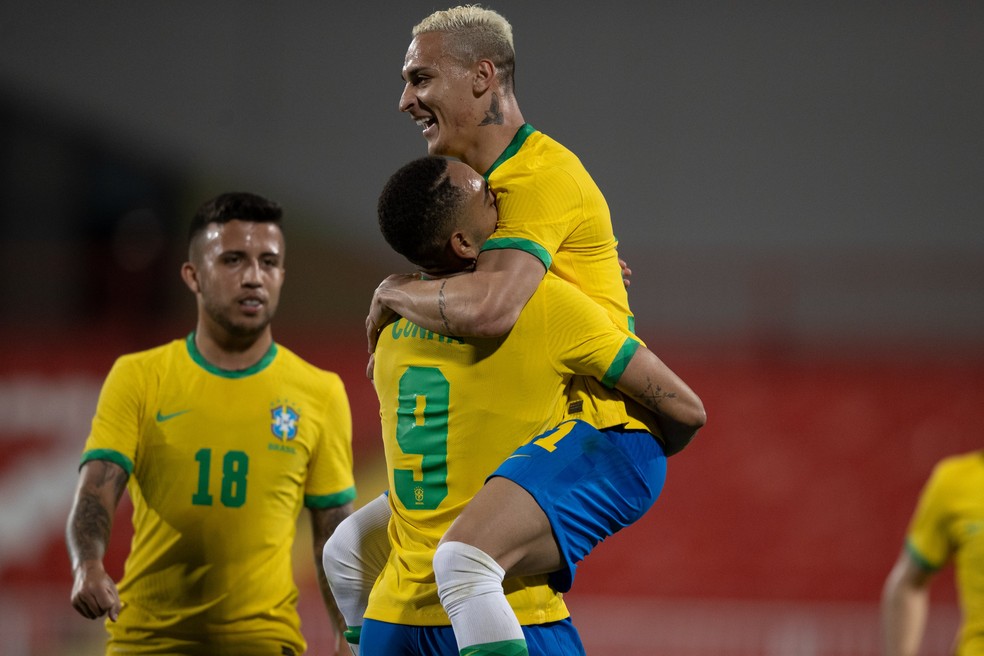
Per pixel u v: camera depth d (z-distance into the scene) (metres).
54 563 40.88
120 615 15.86
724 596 39.91
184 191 57.34
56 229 56.72
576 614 38.19
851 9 56.41
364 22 58.06
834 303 52.84
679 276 52.66
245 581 15.79
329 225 56.78
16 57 57.69
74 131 57.50
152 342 46.12
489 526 10.93
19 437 43.09
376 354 12.42
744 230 56.06
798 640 37.41
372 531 12.98
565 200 12.23
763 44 56.69
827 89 56.28
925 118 55.84
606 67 57.12
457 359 11.71
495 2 57.62
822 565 40.09
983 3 56.00
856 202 55.78
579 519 11.45
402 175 11.91
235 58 58.09
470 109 12.93
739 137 56.47
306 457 16.33
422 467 11.84
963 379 43.41
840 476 41.62
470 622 10.65
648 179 56.59
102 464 15.44
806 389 43.34
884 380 43.47
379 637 11.91
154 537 15.75
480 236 11.94
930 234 55.41
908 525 40.62
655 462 12.22
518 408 11.69
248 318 15.99
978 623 18.80
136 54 57.97
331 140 57.47
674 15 57.06
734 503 41.31
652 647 37.38
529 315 11.67
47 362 44.72
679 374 44.12
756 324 52.06
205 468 15.77
